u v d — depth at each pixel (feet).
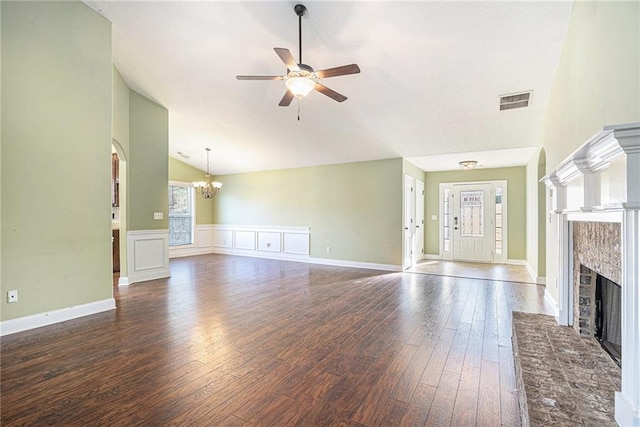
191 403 6.09
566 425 4.57
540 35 9.51
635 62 4.82
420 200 25.04
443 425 5.49
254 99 15.46
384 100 13.93
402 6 9.16
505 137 16.03
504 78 11.55
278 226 25.45
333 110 15.33
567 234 8.85
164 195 17.61
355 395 6.39
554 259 11.62
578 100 7.98
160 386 6.67
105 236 11.60
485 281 17.10
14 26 9.14
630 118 4.99
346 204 22.07
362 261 21.34
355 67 8.73
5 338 9.03
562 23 9.00
